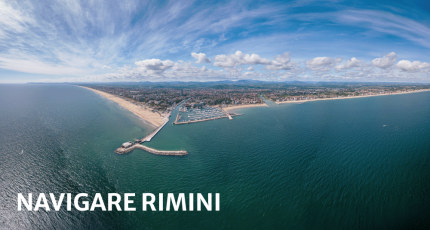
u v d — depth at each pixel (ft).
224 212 207.51
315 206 212.23
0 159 320.50
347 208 207.31
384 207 207.10
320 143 397.80
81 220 198.59
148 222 196.24
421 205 208.95
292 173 279.69
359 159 318.86
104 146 395.55
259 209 211.00
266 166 303.07
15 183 254.88
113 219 199.72
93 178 271.90
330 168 290.76
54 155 341.62
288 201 221.66
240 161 323.37
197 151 371.76
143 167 306.96
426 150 348.59
